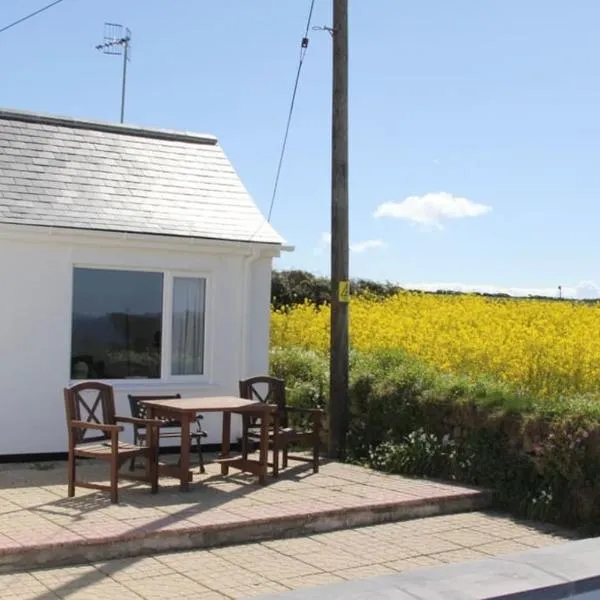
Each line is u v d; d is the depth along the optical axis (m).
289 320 19.23
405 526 8.63
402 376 11.58
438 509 9.19
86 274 11.16
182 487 9.04
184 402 9.38
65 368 10.89
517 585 4.98
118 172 12.32
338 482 9.90
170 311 11.68
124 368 11.41
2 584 6.29
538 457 9.30
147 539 7.24
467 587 4.93
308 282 29.73
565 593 5.11
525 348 13.57
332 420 11.74
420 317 18.91
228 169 13.52
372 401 11.61
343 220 11.83
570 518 8.91
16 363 10.62
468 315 19.23
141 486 9.30
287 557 7.33
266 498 8.84
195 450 11.76
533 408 9.78
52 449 10.83
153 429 8.83
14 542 6.76
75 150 12.37
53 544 6.79
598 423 8.93
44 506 8.16
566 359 12.79
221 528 7.63
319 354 15.94
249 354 12.23
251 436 10.09
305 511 8.24
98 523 7.49
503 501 9.55
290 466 10.91
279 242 12.16
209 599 6.15
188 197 12.47
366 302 22.62
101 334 11.26
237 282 12.16
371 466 11.07
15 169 11.47
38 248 10.73
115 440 8.30
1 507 8.10
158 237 11.23
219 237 11.74
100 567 6.81
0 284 10.53
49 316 10.80
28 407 10.70
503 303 24.84
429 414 10.90
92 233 10.83
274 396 10.79
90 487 8.58
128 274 11.43
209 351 11.97
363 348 15.87
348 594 4.77
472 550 7.81
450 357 14.23
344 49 11.80
